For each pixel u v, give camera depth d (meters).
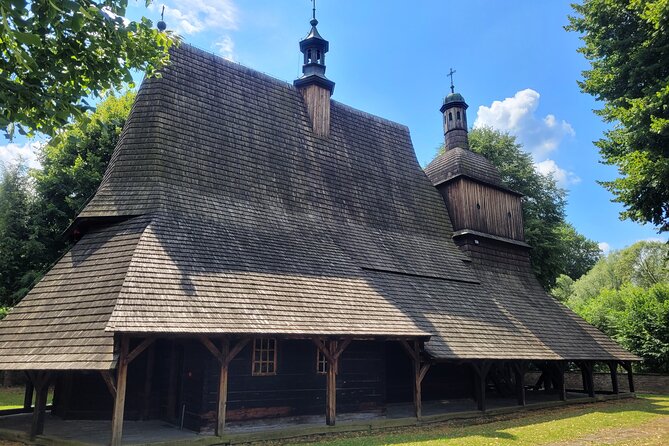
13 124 6.75
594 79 15.73
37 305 10.37
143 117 13.77
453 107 23.80
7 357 9.29
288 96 17.67
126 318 8.70
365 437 10.73
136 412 12.09
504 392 19.23
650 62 14.24
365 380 12.88
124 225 11.67
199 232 11.91
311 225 15.22
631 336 23.75
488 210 21.22
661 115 13.05
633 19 15.01
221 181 13.99
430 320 14.08
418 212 19.55
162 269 10.19
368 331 11.40
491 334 15.17
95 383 12.22
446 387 17.20
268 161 15.54
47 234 23.47
